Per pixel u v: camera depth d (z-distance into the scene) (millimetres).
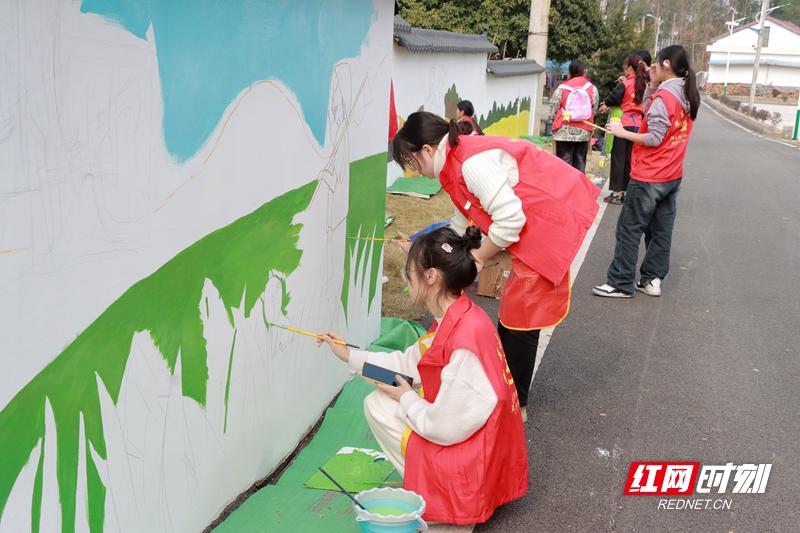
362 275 4816
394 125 10547
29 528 1990
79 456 2172
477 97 14727
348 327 4637
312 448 3885
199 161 2664
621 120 10641
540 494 3627
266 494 3344
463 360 3111
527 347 4152
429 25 22125
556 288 4023
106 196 2178
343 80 4047
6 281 1836
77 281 2090
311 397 4086
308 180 3674
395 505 3092
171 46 2430
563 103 11016
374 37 4547
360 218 4633
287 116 3352
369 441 3977
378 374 3447
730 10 96938
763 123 35656
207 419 2934
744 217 10836
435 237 3260
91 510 2246
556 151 11289
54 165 1958
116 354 2307
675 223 10234
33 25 1847
